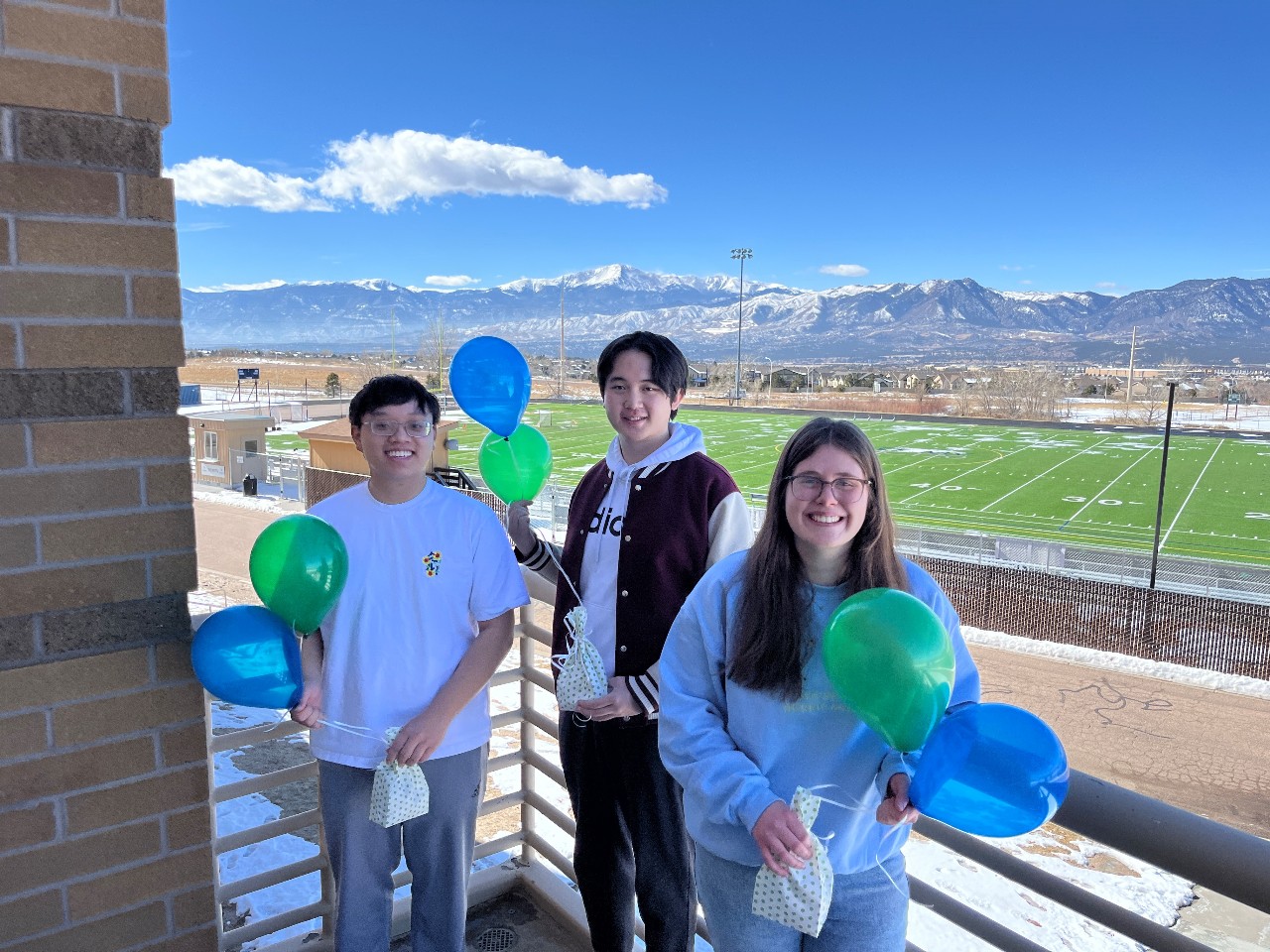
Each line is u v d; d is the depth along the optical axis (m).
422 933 2.35
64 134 1.84
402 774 2.09
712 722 1.69
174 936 2.19
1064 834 10.45
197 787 2.18
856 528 1.57
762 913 1.50
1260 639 19.48
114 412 1.96
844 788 1.63
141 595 2.04
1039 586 22.58
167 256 1.99
